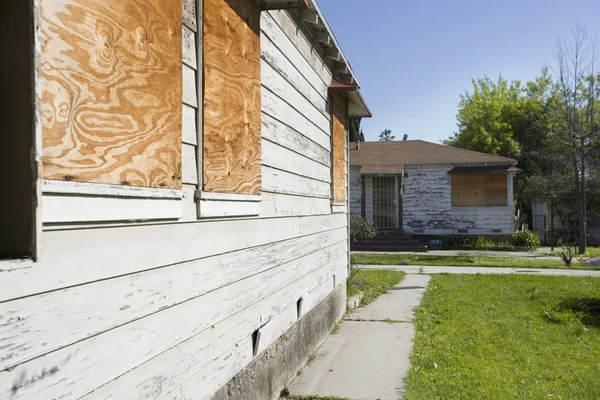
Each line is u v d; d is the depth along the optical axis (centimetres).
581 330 682
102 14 187
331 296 688
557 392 450
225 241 309
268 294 398
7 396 146
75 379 175
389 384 465
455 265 1559
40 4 158
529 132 3619
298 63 501
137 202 211
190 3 266
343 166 789
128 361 206
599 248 2273
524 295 970
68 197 172
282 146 443
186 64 261
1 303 145
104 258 192
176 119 241
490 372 499
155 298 228
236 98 322
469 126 4069
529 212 3131
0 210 160
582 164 2125
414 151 2456
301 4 368
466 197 2238
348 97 783
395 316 779
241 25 333
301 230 511
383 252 2020
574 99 2094
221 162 297
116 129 196
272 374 414
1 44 159
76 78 174
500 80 4078
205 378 279
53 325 165
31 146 155
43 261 161
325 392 446
